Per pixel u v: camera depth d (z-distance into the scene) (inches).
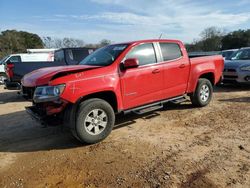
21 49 2448.3
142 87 240.4
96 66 223.3
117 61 227.3
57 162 183.9
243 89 426.0
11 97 458.0
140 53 243.4
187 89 285.3
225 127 237.1
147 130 237.9
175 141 209.5
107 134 216.4
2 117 310.8
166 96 263.7
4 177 167.0
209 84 306.8
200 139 211.3
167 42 267.4
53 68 233.9
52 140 225.9
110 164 176.4
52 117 206.4
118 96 223.9
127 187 149.2
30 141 226.5
